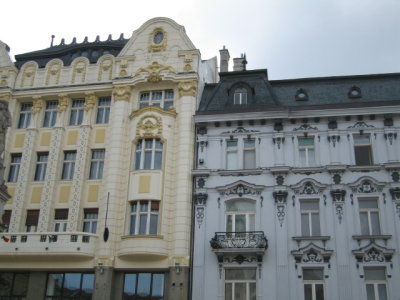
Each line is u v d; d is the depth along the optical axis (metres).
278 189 26.50
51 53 34.75
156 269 26.20
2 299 27.22
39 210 29.11
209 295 25.09
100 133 30.61
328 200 26.11
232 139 28.48
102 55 33.59
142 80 30.39
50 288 27.09
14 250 26.56
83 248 26.42
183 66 30.55
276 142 27.75
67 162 30.48
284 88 30.31
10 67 32.72
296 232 25.67
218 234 26.14
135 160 28.69
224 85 30.89
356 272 24.41
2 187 20.86
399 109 27.05
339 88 29.58
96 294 25.80
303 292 24.48
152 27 32.22
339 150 27.11
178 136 28.83
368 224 25.59
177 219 26.66
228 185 27.06
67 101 31.59
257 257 25.39
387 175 26.11
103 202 28.02
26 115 32.28
